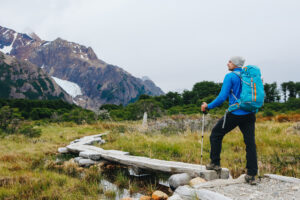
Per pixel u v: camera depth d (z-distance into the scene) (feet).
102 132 43.80
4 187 13.00
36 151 24.14
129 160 17.06
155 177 16.25
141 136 30.48
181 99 192.03
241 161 17.13
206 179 11.68
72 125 57.41
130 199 11.27
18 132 34.63
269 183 11.00
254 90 10.11
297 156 16.75
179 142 24.41
